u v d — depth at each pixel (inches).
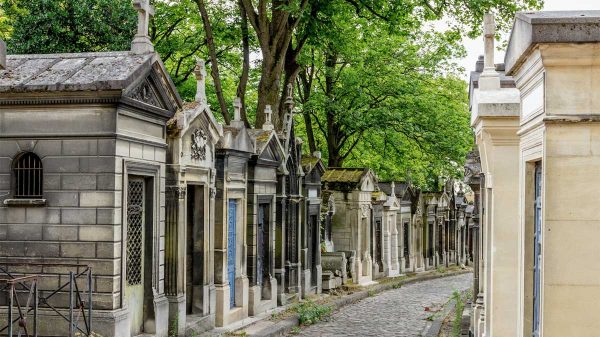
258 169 888.3
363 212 1375.5
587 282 255.3
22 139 557.3
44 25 1007.6
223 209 779.4
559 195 257.0
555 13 279.3
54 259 553.3
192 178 697.0
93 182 549.3
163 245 641.6
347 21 1207.6
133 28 1045.2
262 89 1052.5
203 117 711.7
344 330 843.4
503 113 455.8
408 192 1699.1
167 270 661.9
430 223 1877.5
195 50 1243.2
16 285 557.0
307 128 1513.3
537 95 283.4
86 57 597.9
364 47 1417.3
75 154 551.5
